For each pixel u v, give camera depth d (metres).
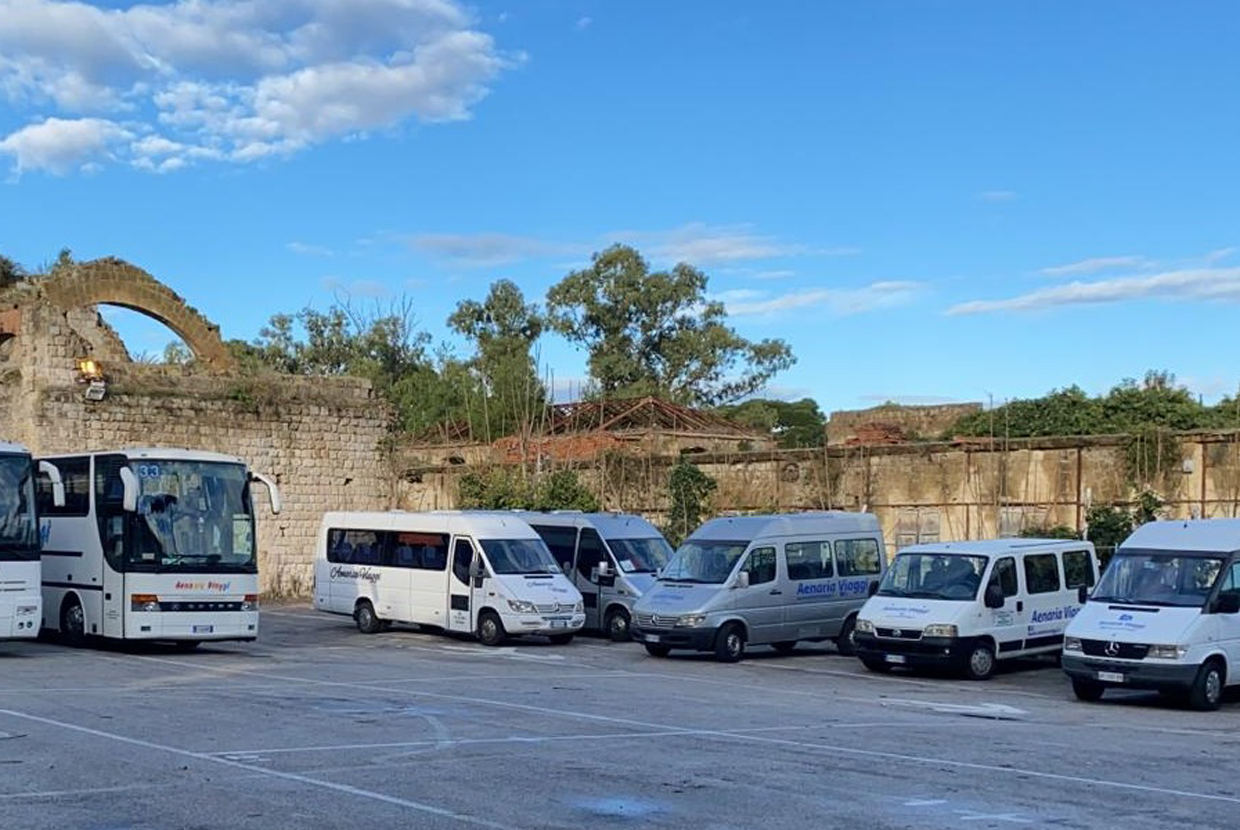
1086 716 17.27
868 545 27.17
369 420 42.00
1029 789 11.03
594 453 44.97
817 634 25.89
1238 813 10.21
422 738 13.12
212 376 39.03
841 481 36.00
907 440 44.69
